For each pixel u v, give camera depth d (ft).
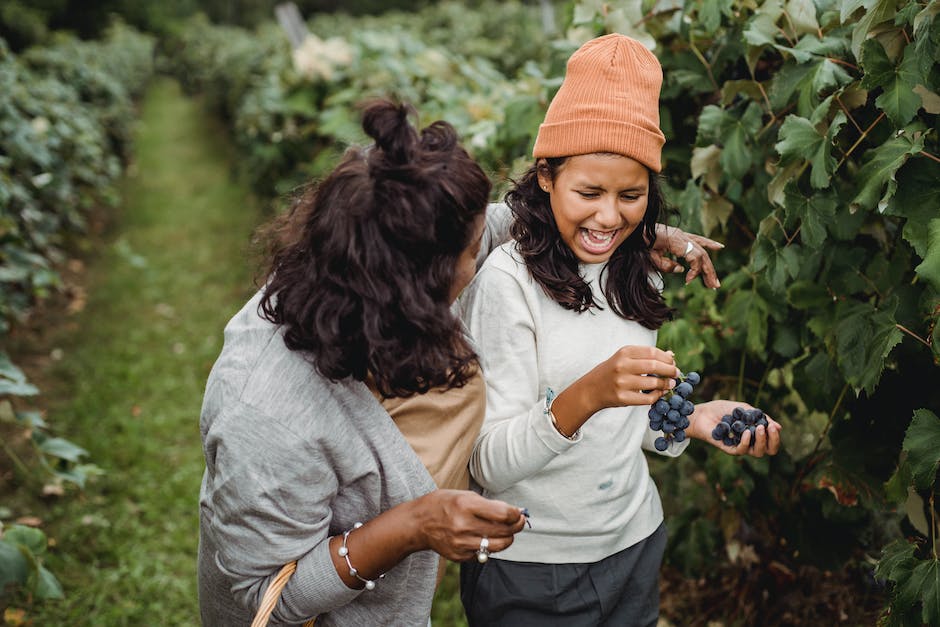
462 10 38.78
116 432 13.69
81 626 9.16
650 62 4.70
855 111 5.83
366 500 4.35
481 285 5.14
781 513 7.73
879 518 7.91
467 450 4.76
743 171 6.29
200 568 4.78
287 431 4.00
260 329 4.17
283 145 20.84
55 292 20.02
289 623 4.48
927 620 5.00
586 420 4.81
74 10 75.46
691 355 7.22
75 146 23.06
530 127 8.42
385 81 16.34
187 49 67.77
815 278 6.61
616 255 5.25
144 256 24.12
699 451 7.77
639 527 5.56
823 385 6.47
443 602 9.23
